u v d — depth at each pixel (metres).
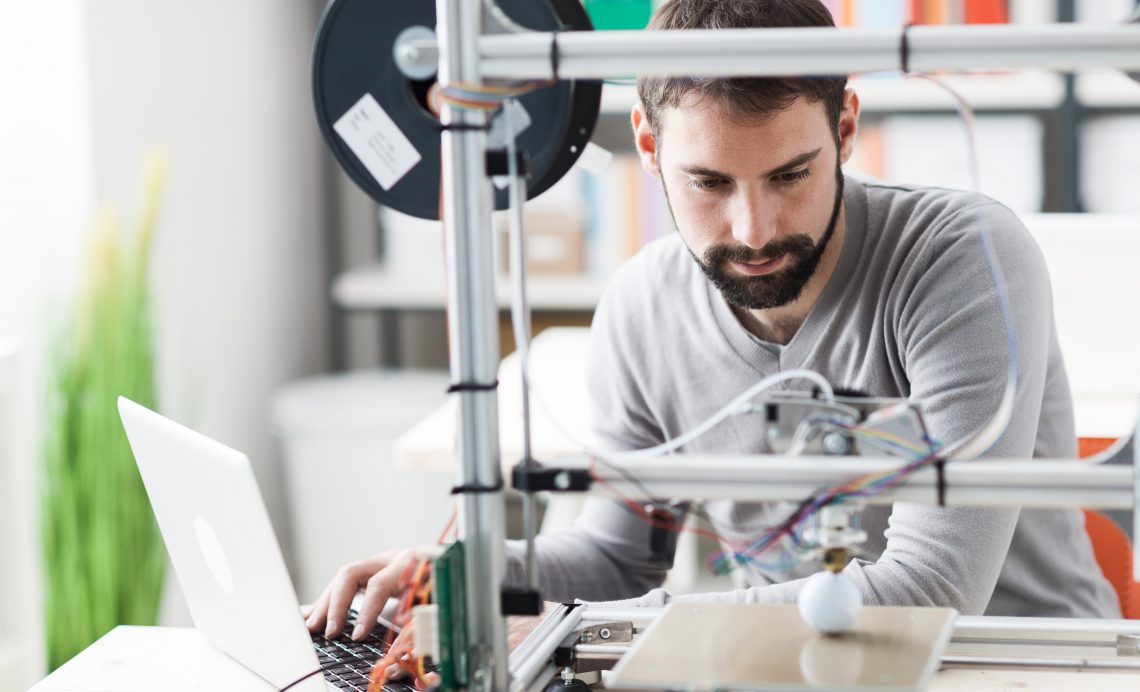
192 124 2.82
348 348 3.54
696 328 1.53
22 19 2.40
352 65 1.08
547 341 2.65
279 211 3.30
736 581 1.68
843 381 1.44
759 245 1.27
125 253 2.46
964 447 1.20
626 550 1.58
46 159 2.44
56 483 2.30
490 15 0.91
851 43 0.87
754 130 1.22
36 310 2.44
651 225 3.22
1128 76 0.97
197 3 2.84
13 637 2.09
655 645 0.88
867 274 1.40
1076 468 0.88
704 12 1.30
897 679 0.81
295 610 1.05
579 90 1.08
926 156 3.06
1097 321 2.09
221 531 1.10
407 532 3.04
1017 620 1.12
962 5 2.93
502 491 0.95
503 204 1.12
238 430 3.05
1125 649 1.09
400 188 1.11
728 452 1.53
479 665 0.95
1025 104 3.08
